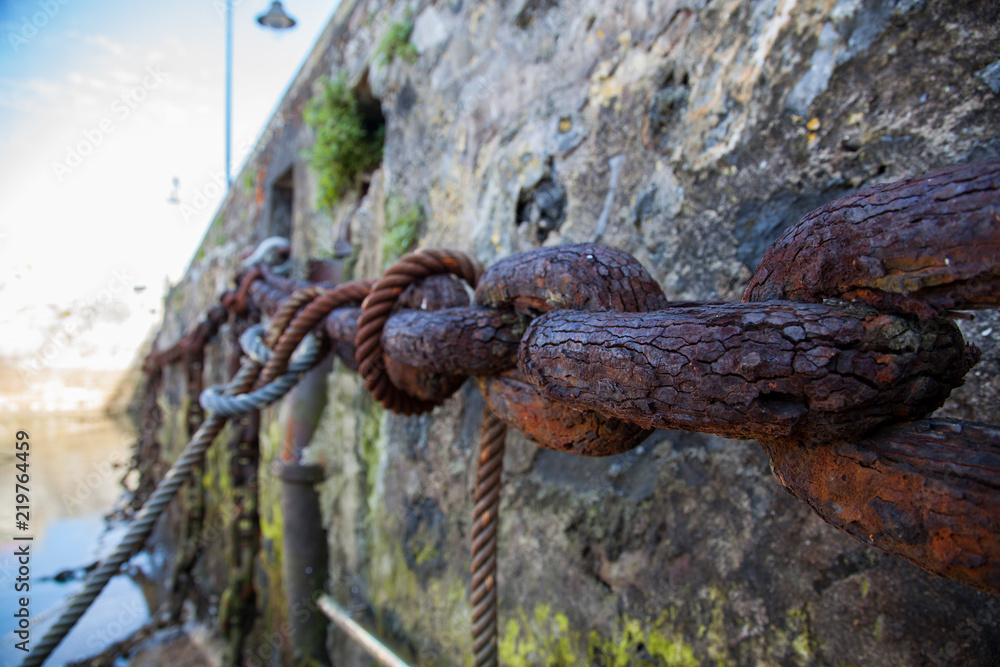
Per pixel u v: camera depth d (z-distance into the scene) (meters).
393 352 0.62
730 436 0.31
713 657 0.65
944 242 0.25
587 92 0.86
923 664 0.50
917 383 0.27
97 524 3.80
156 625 2.52
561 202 0.89
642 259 0.76
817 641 0.57
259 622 1.90
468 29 1.11
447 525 1.10
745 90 0.66
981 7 0.49
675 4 0.74
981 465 0.24
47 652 0.90
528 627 0.89
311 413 1.60
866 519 0.27
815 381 0.27
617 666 0.75
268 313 1.40
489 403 0.57
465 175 1.10
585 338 0.36
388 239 1.31
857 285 0.28
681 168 0.72
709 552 0.66
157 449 3.94
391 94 1.36
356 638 1.23
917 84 0.52
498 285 0.52
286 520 1.58
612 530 0.77
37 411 5.78
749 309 0.30
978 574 0.24
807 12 0.60
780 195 0.62
